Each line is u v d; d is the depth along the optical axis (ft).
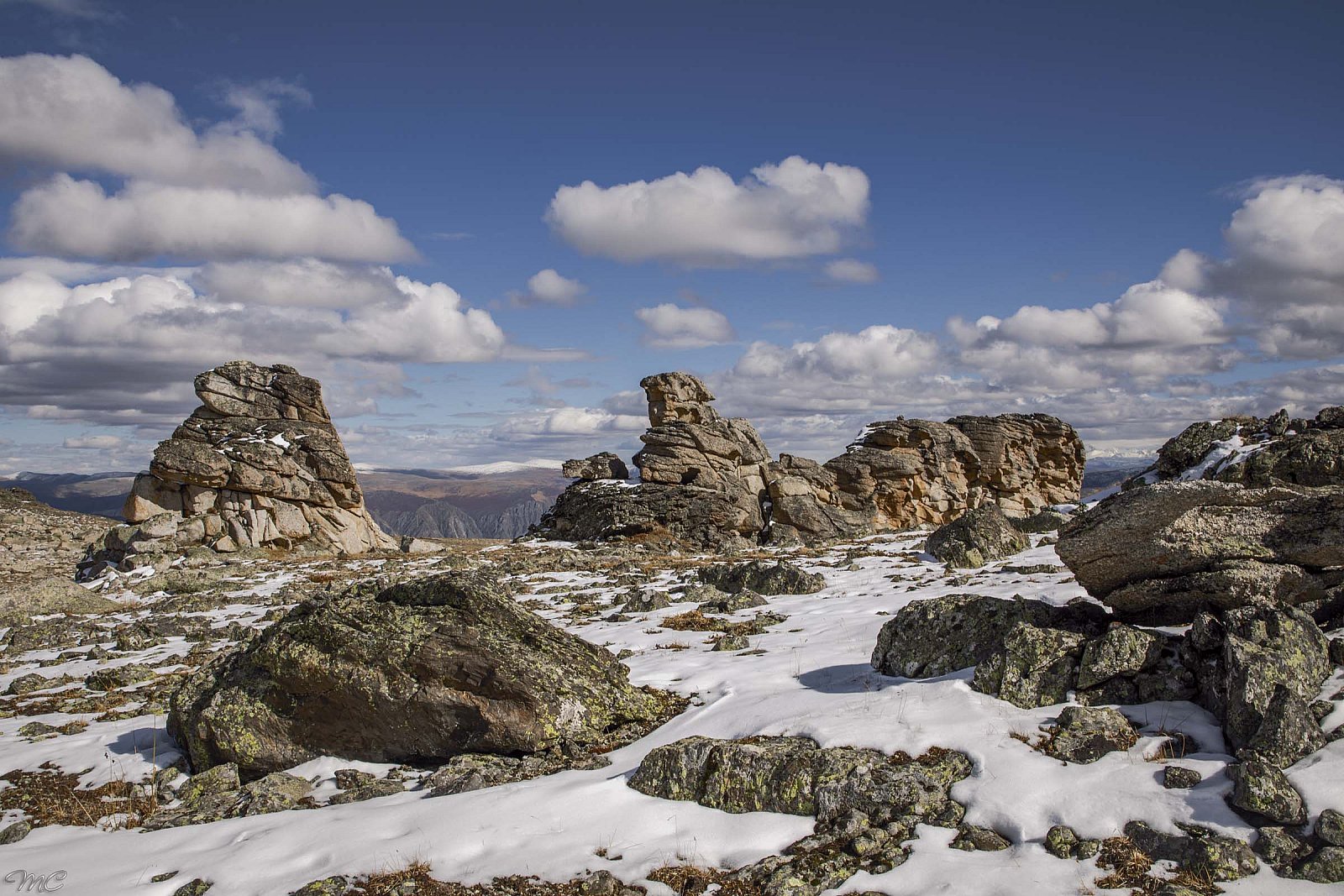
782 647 67.21
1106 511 47.21
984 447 281.95
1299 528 43.55
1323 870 28.66
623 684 53.88
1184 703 39.88
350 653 51.72
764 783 38.32
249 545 183.32
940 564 116.37
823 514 217.36
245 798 47.14
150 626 104.27
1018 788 35.58
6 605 123.75
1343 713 35.50
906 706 44.32
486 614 53.52
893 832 34.60
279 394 205.46
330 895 34.32
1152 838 31.45
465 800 42.32
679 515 200.64
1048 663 43.37
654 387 222.48
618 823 38.11
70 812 48.01
